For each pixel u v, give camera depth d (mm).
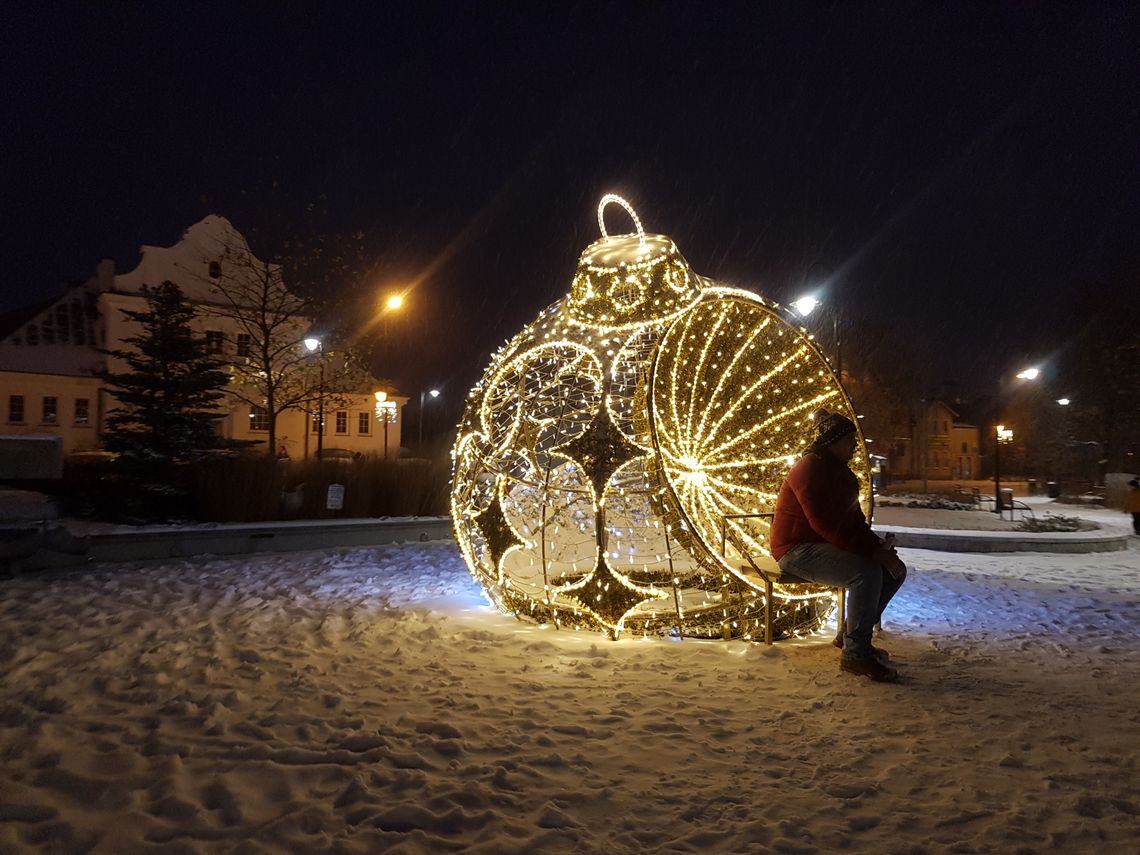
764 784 3609
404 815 3182
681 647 6020
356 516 14938
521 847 2994
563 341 6832
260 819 3172
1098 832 3154
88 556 10000
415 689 4887
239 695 4637
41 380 34688
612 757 3896
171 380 15086
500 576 6973
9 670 5133
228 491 13625
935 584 10102
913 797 3494
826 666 5602
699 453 8047
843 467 5633
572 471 7141
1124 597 9211
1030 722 4465
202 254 36812
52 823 3047
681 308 6703
